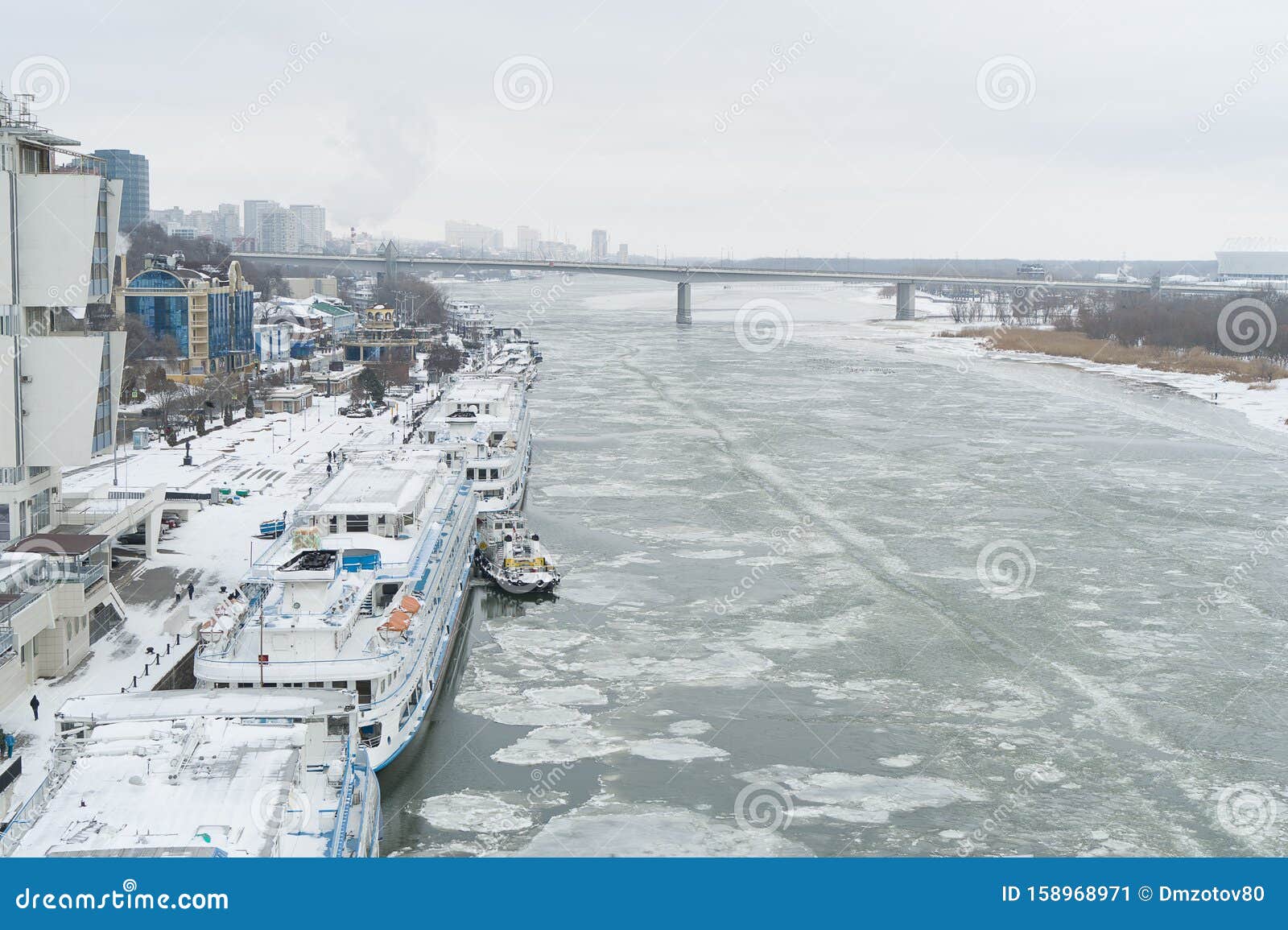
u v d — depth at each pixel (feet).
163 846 166.30
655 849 250.57
